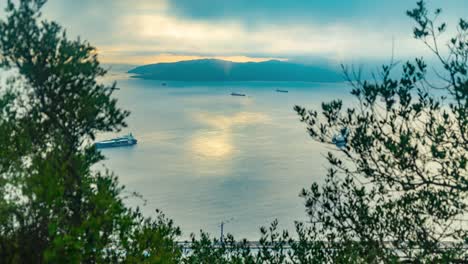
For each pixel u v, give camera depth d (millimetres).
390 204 9289
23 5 10422
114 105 10906
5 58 10477
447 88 7977
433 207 8812
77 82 10664
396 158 8117
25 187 9797
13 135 10375
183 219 120375
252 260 13844
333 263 10867
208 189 154250
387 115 8523
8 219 10320
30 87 10625
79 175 10609
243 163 199750
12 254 10008
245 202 138625
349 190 9578
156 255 11336
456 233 8781
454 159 8016
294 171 184875
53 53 10578
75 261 9352
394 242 9102
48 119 10695
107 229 10602
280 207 133250
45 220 10273
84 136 11125
